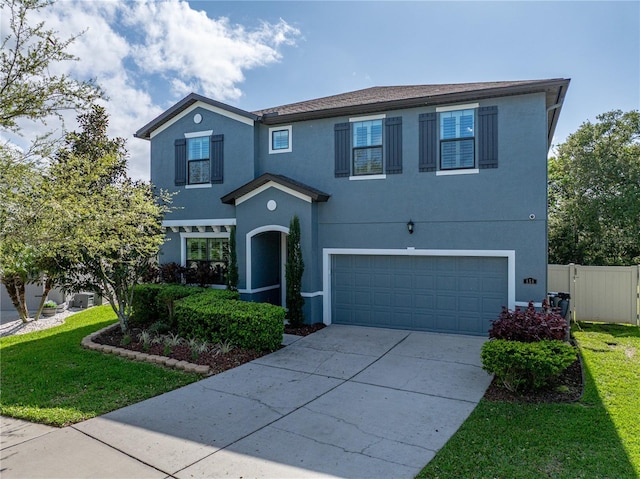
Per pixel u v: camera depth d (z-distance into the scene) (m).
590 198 19.00
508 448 5.33
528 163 10.92
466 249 11.55
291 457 5.25
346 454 5.32
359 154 12.83
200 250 15.61
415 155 12.09
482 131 11.34
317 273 13.17
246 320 10.03
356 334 11.87
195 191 15.21
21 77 5.68
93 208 7.67
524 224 10.96
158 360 9.33
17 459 5.26
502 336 7.85
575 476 4.67
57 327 13.98
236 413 6.64
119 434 5.95
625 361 9.02
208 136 15.01
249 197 13.73
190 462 5.15
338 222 13.05
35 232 6.22
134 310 13.28
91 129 13.27
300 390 7.64
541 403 6.81
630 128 18.39
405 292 12.42
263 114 13.98
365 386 7.81
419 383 7.93
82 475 4.87
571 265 13.90
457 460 5.08
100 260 10.80
